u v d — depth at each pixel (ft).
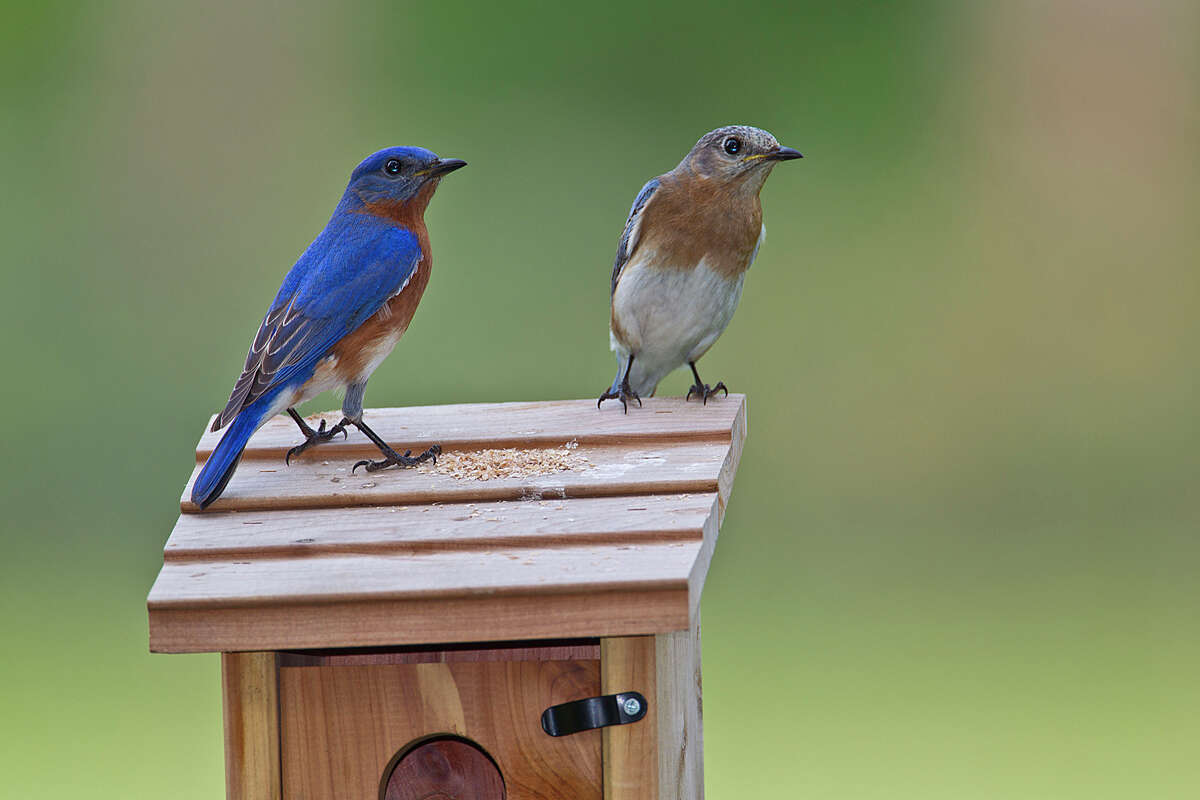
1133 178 56.90
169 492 45.27
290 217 51.37
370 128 53.57
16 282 48.85
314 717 19.26
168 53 55.98
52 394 46.47
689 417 23.25
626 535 19.07
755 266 54.13
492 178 52.60
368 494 20.99
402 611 18.19
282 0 57.26
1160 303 53.62
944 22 61.05
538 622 18.01
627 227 28.53
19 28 55.31
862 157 57.16
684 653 20.99
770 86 58.80
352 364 23.09
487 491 20.77
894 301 52.85
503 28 56.34
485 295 49.44
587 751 19.07
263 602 18.26
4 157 52.16
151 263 49.55
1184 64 58.39
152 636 18.39
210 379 47.21
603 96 57.67
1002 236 54.80
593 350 46.85
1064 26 61.00
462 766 19.49
